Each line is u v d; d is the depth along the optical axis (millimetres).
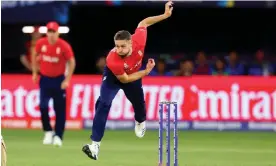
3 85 50938
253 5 56750
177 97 49938
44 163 31406
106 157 34250
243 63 64500
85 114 50500
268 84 49438
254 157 34812
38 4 59656
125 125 50344
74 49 67812
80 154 35312
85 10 67750
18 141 42344
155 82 50125
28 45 57031
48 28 37250
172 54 68250
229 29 68875
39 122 50562
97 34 68438
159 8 68812
